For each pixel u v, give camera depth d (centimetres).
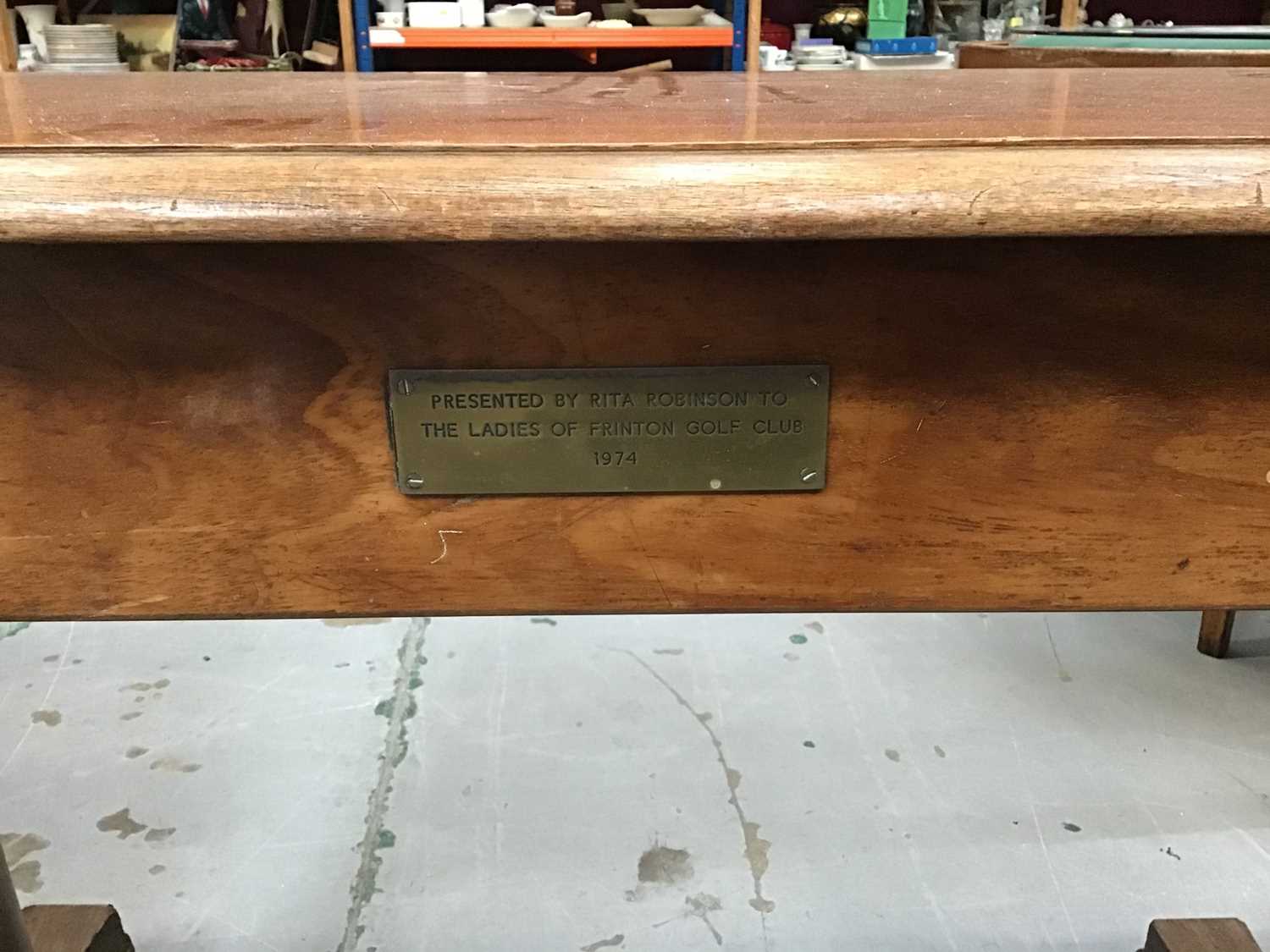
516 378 46
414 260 44
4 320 45
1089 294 45
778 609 51
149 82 83
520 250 44
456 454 47
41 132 47
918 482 48
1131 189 39
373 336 45
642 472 48
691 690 136
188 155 42
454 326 45
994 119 51
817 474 48
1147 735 126
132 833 113
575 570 50
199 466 47
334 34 239
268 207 39
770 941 99
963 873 107
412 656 144
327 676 140
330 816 115
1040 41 137
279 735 128
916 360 46
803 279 45
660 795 117
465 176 40
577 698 134
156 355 45
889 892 104
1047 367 46
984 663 141
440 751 125
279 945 100
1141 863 107
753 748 125
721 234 39
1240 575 50
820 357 46
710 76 90
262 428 47
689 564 50
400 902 104
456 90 75
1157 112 54
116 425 47
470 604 50
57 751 126
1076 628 150
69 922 89
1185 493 48
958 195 39
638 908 103
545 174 40
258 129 49
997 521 49
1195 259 44
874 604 51
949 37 248
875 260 44
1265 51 111
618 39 218
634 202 39
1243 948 87
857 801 116
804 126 48
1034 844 110
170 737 128
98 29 214
